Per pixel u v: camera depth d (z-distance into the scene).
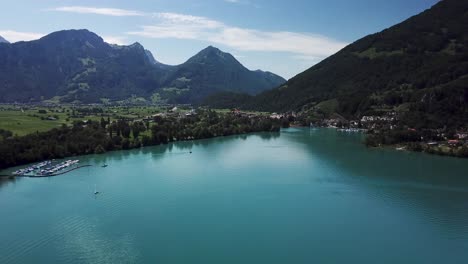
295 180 174.62
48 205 140.62
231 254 104.06
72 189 160.75
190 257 102.31
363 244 110.38
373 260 101.56
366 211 135.25
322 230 119.44
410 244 110.38
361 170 193.62
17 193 155.50
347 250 106.75
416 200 146.62
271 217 129.62
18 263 98.81
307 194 153.88
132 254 103.50
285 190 159.00
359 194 153.88
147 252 104.50
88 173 187.75
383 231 118.88
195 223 124.25
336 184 168.12
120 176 181.88
